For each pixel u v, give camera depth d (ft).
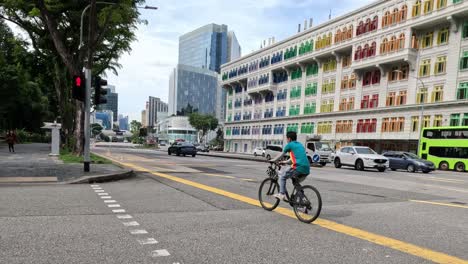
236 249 17.10
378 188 45.27
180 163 81.61
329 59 186.09
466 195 41.42
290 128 209.26
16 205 26.35
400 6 146.51
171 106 545.03
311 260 15.79
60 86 111.75
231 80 274.77
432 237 20.43
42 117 202.90
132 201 29.55
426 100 138.00
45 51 108.27
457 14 126.41
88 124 47.21
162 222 22.30
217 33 579.48
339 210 28.25
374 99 158.92
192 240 18.44
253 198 32.63
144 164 72.38
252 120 248.11
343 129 172.04
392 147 148.97
